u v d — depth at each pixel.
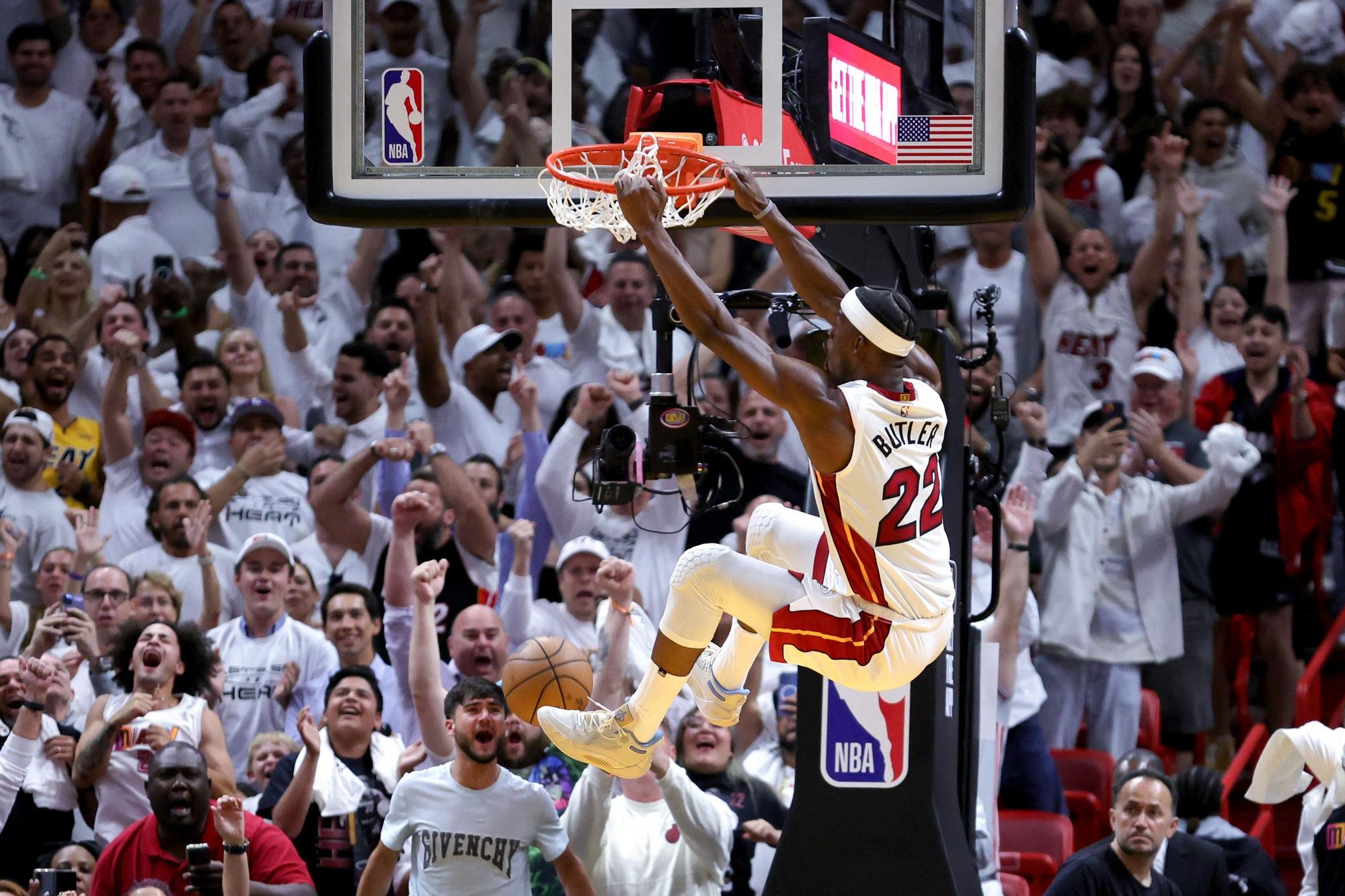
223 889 9.65
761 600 7.43
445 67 10.52
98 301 17.36
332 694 11.27
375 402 15.82
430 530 13.76
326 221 8.24
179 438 15.14
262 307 17.28
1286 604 14.65
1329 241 16.69
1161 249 16.20
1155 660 13.77
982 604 12.45
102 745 11.24
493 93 10.11
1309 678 13.51
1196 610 14.05
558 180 7.97
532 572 13.87
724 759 11.34
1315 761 10.42
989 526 12.59
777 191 8.05
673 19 8.30
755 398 14.30
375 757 11.30
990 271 16.31
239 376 16.00
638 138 8.08
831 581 7.30
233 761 12.45
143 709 11.32
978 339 16.11
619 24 8.29
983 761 10.33
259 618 12.77
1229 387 15.29
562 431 13.72
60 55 19.69
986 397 14.51
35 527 14.72
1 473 14.97
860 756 8.44
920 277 9.64
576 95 8.28
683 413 8.66
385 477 14.48
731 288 17.31
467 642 11.89
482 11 10.59
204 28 19.86
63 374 15.91
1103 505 13.93
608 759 7.91
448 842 9.76
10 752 11.38
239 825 9.62
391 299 16.56
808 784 8.48
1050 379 16.08
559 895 10.61
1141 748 13.34
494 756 9.82
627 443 8.95
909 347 7.19
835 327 7.32
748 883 11.15
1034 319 16.25
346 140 8.23
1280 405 15.06
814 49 8.16
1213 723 14.30
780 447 15.41
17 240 19.09
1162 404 14.72
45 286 17.47
